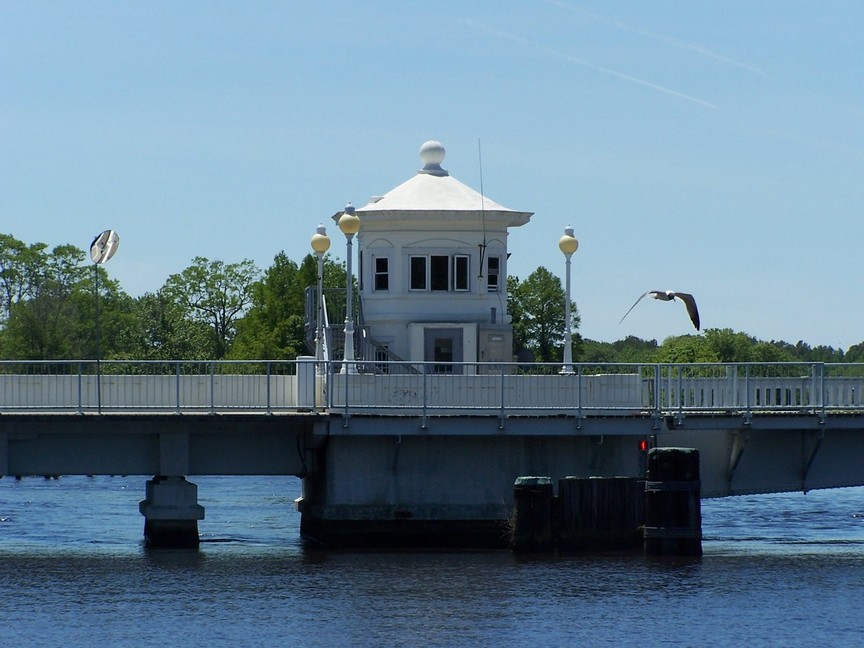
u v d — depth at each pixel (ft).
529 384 344.28
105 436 339.36
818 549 365.81
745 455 359.25
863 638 265.34
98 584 306.76
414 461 345.10
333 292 449.89
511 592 296.51
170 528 349.00
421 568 321.11
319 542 353.92
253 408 340.59
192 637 262.26
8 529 408.87
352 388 339.57
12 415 328.70
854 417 354.74
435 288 396.57
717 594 298.97
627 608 285.02
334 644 257.96
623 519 337.93
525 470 347.97
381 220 395.34
